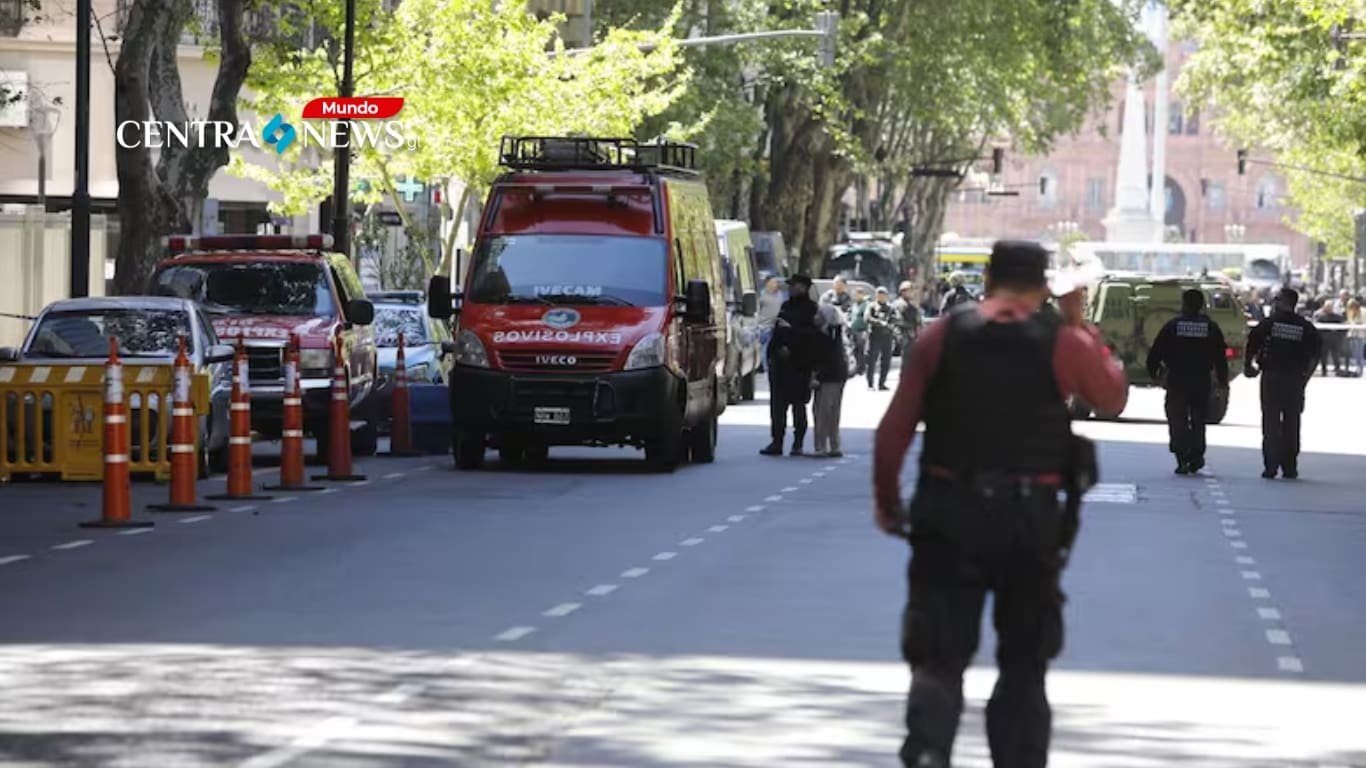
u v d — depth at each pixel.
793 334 69.38
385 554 41.44
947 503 18.94
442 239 127.88
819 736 24.16
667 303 62.28
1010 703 19.20
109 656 29.28
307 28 101.19
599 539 44.50
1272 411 63.97
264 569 39.00
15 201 114.50
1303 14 129.00
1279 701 27.12
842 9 159.00
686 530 46.47
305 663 28.78
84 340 58.41
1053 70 180.25
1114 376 19.12
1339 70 130.25
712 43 114.62
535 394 61.28
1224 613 35.06
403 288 113.12
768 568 39.78
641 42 113.12
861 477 61.50
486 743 23.58
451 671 28.27
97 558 40.44
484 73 105.81
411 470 62.53
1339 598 37.12
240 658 29.17
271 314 65.44
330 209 122.31
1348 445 81.31
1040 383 19.03
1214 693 27.61
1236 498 57.06
